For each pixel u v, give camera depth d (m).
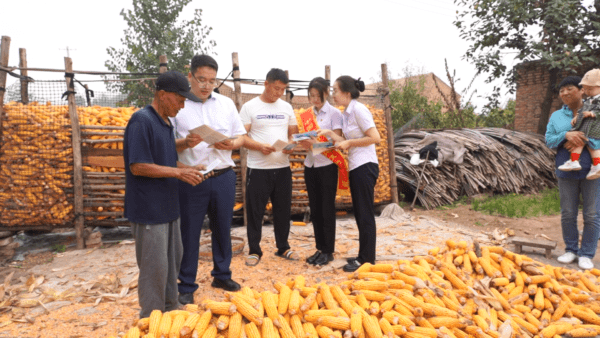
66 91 5.68
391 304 2.86
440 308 2.83
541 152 10.73
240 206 6.93
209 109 3.62
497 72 12.91
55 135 5.68
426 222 7.04
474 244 3.94
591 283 3.69
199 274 4.34
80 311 3.49
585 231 4.61
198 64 3.44
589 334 3.03
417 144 9.54
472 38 13.16
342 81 4.30
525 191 10.26
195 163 3.52
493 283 3.48
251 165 4.65
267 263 4.75
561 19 10.31
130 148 2.57
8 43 5.54
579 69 11.62
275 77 4.40
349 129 4.42
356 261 4.45
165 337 2.40
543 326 3.05
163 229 2.75
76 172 5.71
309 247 5.52
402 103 14.62
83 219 5.78
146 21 12.34
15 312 3.46
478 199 9.04
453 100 13.70
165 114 2.77
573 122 4.43
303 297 2.95
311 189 4.75
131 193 2.69
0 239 5.45
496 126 14.63
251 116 4.62
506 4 11.41
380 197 7.84
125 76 11.47
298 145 4.55
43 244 6.14
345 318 2.65
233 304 2.66
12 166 5.61
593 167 4.26
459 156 8.88
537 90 12.71
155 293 2.79
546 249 4.98
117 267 4.73
